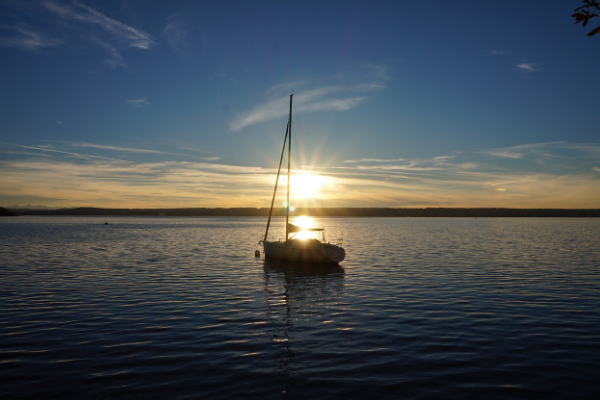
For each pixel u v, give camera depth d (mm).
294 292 25219
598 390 11094
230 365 12914
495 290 25188
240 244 64125
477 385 11445
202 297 23422
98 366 12727
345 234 96125
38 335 15844
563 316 18828
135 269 34562
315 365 12938
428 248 56250
